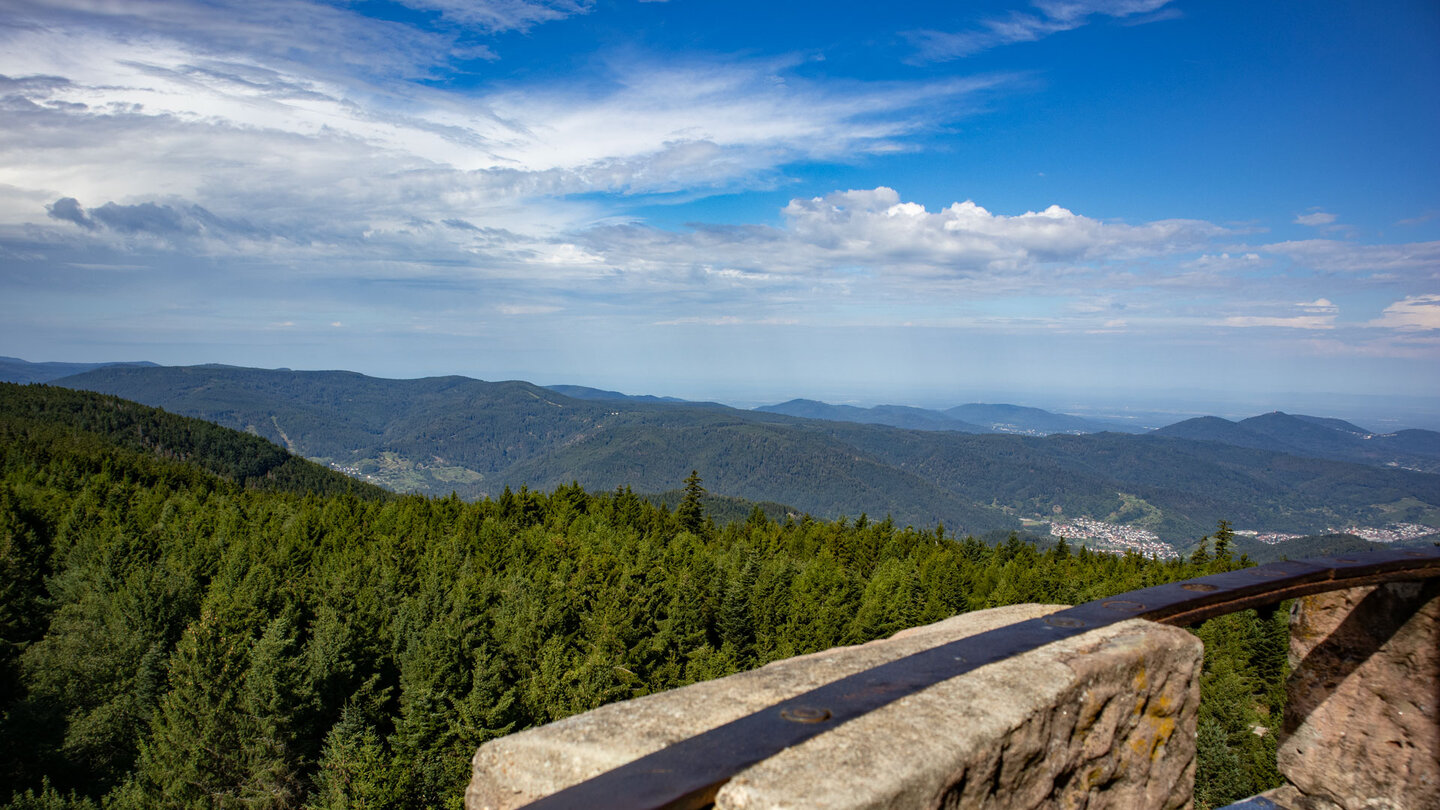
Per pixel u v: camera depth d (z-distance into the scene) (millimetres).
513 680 34969
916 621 51688
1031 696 2053
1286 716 3699
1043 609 3037
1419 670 3145
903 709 1944
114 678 33406
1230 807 3609
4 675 35781
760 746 1696
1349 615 3453
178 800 25422
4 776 29125
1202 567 75375
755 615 48531
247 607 34281
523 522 75938
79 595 45594
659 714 2074
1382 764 3246
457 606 36906
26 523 57750
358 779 25734
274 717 26297
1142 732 2457
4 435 138000
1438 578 3109
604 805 1407
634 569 47000
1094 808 2287
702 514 87000
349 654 32219
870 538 85188
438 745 28844
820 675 2324
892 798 1556
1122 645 2426
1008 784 1948
